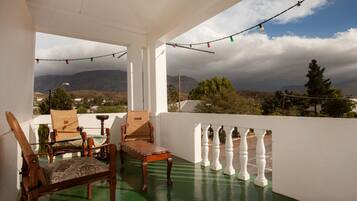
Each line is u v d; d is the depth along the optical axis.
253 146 5.78
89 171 1.94
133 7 3.79
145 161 2.62
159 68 4.82
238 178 3.01
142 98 5.25
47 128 4.41
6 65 2.01
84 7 3.80
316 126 2.10
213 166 3.42
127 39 5.08
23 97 2.90
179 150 4.21
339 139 1.92
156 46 4.76
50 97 7.62
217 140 3.41
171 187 2.73
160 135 4.80
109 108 7.84
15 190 2.29
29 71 3.52
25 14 3.06
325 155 2.02
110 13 4.04
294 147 2.30
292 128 2.32
